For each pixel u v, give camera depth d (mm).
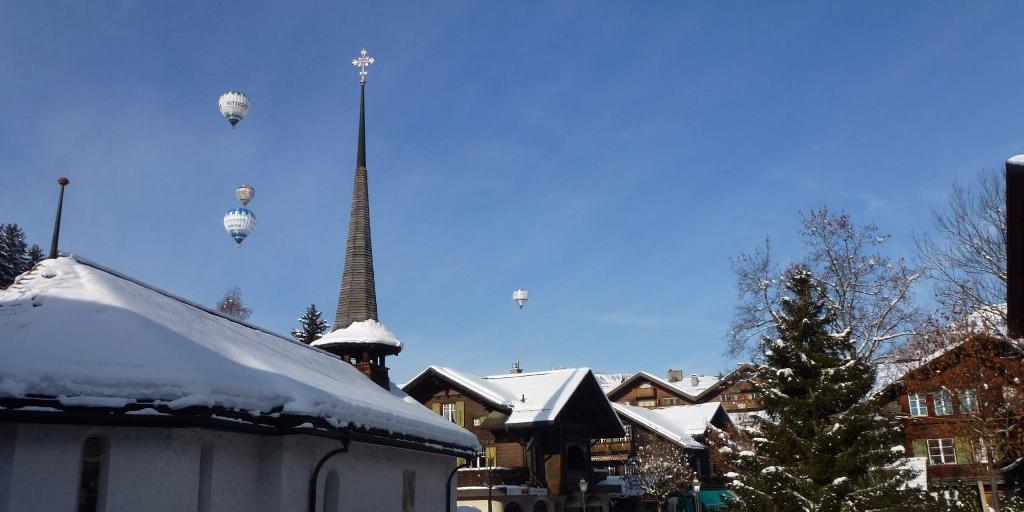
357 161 28250
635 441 53375
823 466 19375
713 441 39438
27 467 9422
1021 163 9875
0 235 56562
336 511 14016
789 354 20781
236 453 11664
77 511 9688
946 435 28750
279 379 12461
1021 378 26234
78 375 9773
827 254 32688
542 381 43000
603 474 45062
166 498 10258
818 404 19891
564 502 41000
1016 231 11055
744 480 20719
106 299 11648
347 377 19484
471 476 36125
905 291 31344
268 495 12016
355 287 26219
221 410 10633
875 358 31125
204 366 11117
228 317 17094
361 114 28922
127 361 10414
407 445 16125
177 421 10062
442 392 41812
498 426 39000
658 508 48094
